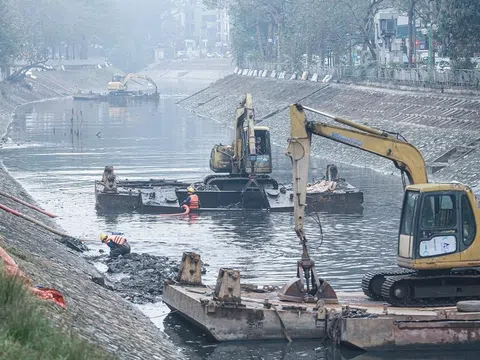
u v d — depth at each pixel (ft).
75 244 154.20
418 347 100.73
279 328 103.14
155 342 98.37
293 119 111.75
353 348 100.94
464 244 107.96
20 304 66.54
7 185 211.61
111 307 105.70
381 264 146.41
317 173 271.69
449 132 270.05
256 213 203.72
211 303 102.58
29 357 58.34
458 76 333.21
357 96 394.52
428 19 383.04
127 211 204.44
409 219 108.78
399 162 113.50
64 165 294.87
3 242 109.09
